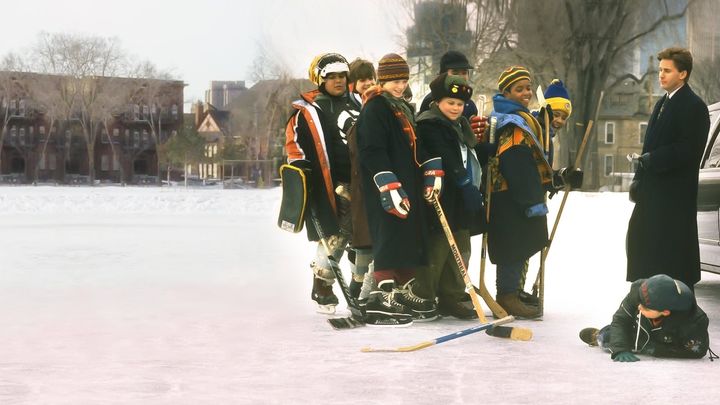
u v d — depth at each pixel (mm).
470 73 49281
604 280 9727
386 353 5613
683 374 4930
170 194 49562
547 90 7227
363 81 7086
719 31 53312
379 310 6730
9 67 115750
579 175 6922
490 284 9172
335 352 5648
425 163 6625
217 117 151875
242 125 110875
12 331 6516
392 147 6613
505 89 7059
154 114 122938
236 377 4918
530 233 6789
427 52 50688
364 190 6633
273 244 15141
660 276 5270
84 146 123875
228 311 7523
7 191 59562
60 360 5434
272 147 95812
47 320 7043
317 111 7059
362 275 7211
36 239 16219
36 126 121312
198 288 9094
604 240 15227
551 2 49344
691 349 5312
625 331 5379
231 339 6152
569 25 49500
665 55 6316
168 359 5449
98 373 5043
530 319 6910
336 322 6609
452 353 5586
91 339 6172
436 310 7012
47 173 122875
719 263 7234
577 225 18391
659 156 6199
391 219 6539
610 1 49656
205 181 110688
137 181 124812
